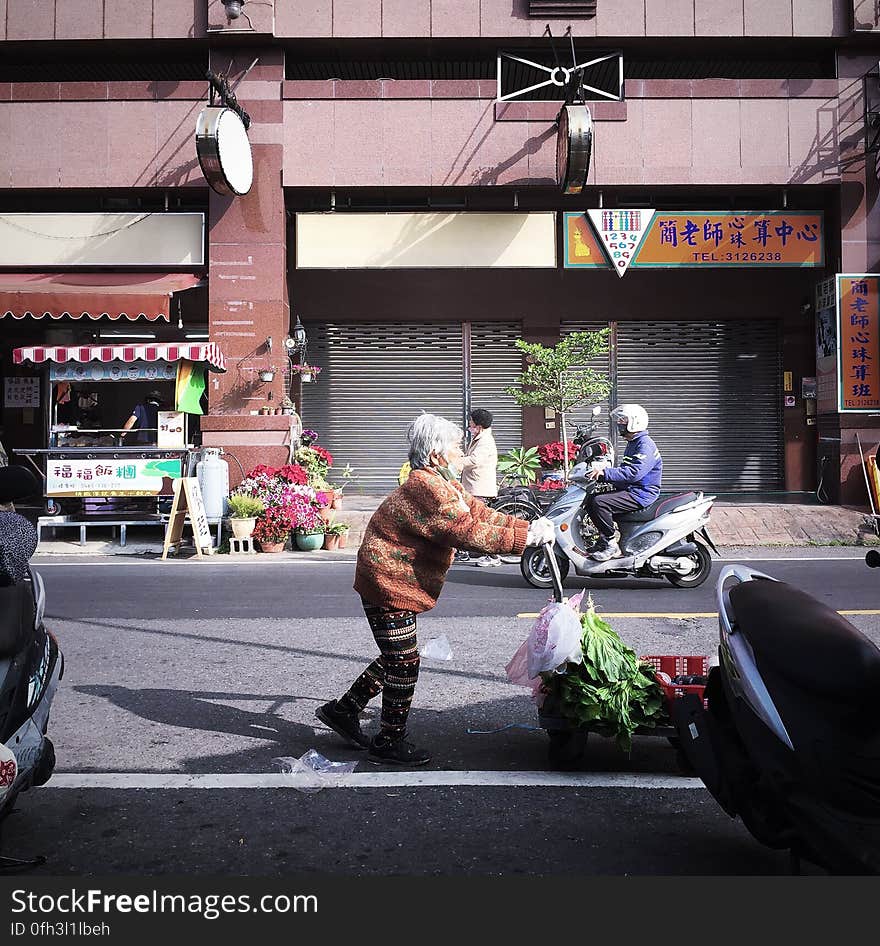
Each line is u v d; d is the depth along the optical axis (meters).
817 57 15.41
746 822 3.02
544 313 17.12
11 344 17.80
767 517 13.25
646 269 17.08
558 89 15.80
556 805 3.82
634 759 4.41
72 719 4.99
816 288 15.70
